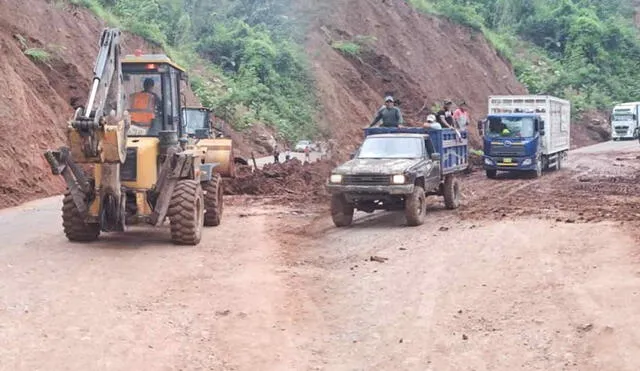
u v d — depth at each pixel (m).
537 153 29.94
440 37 54.53
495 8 73.50
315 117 41.00
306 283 10.74
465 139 20.84
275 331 8.45
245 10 47.84
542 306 9.02
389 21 51.03
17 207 18.70
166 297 9.72
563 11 75.25
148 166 13.20
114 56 13.01
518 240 13.16
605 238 12.88
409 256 12.44
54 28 30.23
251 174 23.41
